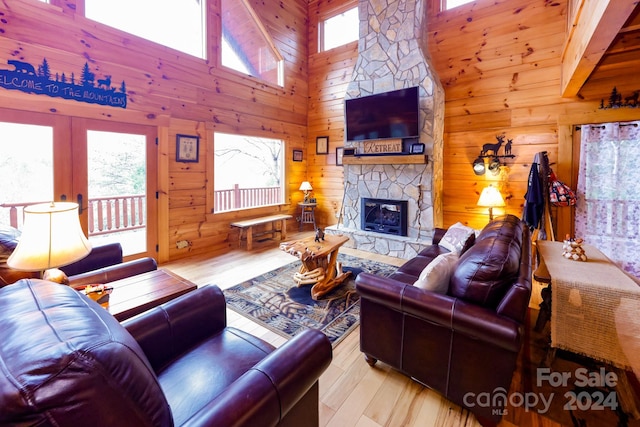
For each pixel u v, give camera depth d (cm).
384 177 484
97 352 63
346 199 532
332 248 314
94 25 338
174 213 429
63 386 56
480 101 450
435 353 164
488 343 144
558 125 392
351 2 574
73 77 326
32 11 298
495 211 446
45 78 308
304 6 625
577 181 385
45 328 68
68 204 161
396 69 460
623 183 355
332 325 253
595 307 163
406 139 463
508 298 140
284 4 580
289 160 616
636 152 348
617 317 158
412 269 259
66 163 328
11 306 80
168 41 415
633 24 213
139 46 377
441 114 460
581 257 205
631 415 157
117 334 77
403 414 161
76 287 179
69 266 228
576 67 268
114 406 62
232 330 160
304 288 328
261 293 314
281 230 561
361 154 493
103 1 350
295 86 614
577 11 245
